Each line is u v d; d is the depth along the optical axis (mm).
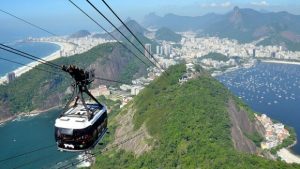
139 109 182500
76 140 28828
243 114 188125
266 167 110125
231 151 119250
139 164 135875
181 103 165625
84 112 30484
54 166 152375
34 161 158250
